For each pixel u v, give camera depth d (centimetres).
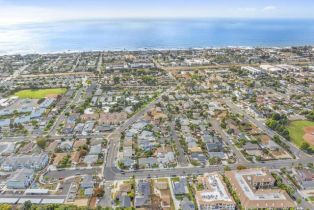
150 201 18800
